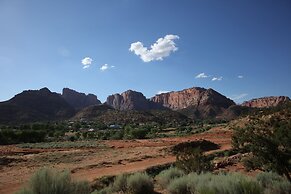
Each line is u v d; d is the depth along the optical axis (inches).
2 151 1622.8
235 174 432.8
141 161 1246.9
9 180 919.0
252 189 350.9
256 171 661.9
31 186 379.9
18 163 1280.8
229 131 2370.8
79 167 1122.0
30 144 2300.7
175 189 500.7
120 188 590.2
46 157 1408.7
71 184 401.4
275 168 419.5
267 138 422.0
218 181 384.2
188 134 2778.1
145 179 572.7
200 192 382.9
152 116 7613.2
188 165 658.2
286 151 419.5
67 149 1804.9
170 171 630.5
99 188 729.6
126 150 1672.0
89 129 4793.3
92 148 1851.6
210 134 2405.3
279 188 380.8
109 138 2965.1
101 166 1147.9
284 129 413.7
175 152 1457.9
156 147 1706.4
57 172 408.2
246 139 442.3
